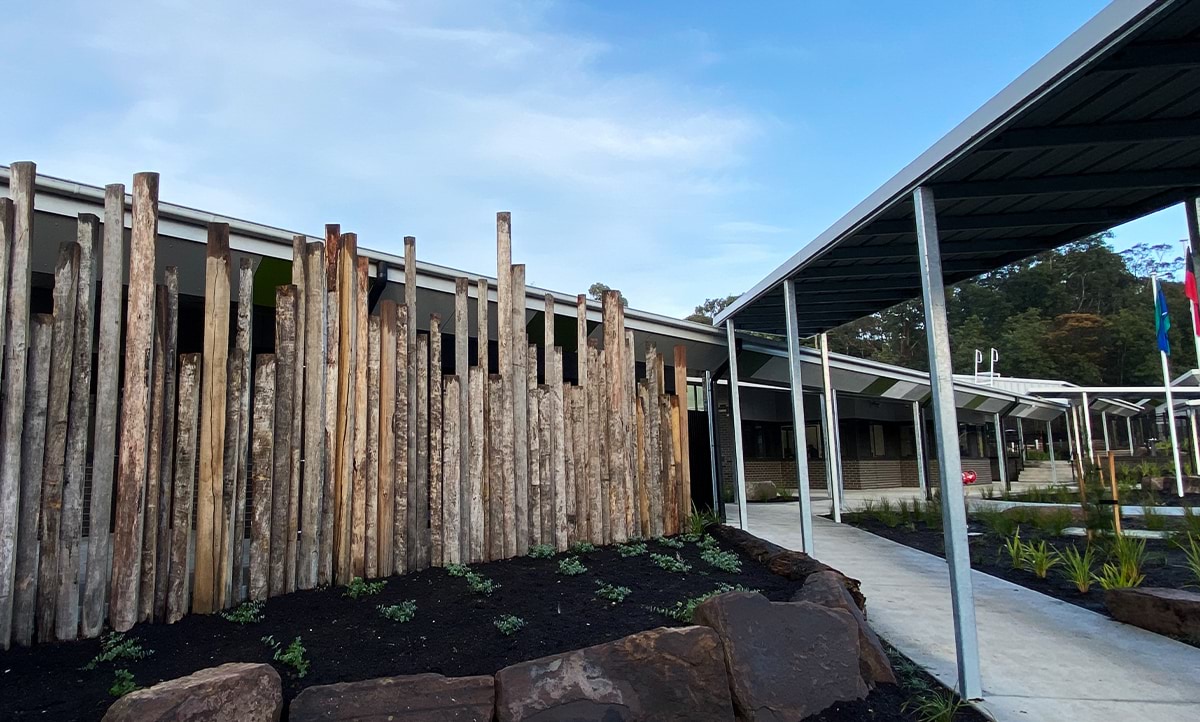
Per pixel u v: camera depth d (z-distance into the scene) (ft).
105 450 12.98
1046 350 170.81
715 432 34.47
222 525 14.21
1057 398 73.67
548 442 21.26
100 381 13.08
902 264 22.79
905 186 15.11
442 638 12.76
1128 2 9.53
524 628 13.32
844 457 64.18
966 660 13.23
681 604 14.87
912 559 25.63
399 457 17.52
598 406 23.25
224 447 14.46
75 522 12.66
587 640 12.86
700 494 33.78
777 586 17.13
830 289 25.31
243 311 15.12
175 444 13.96
